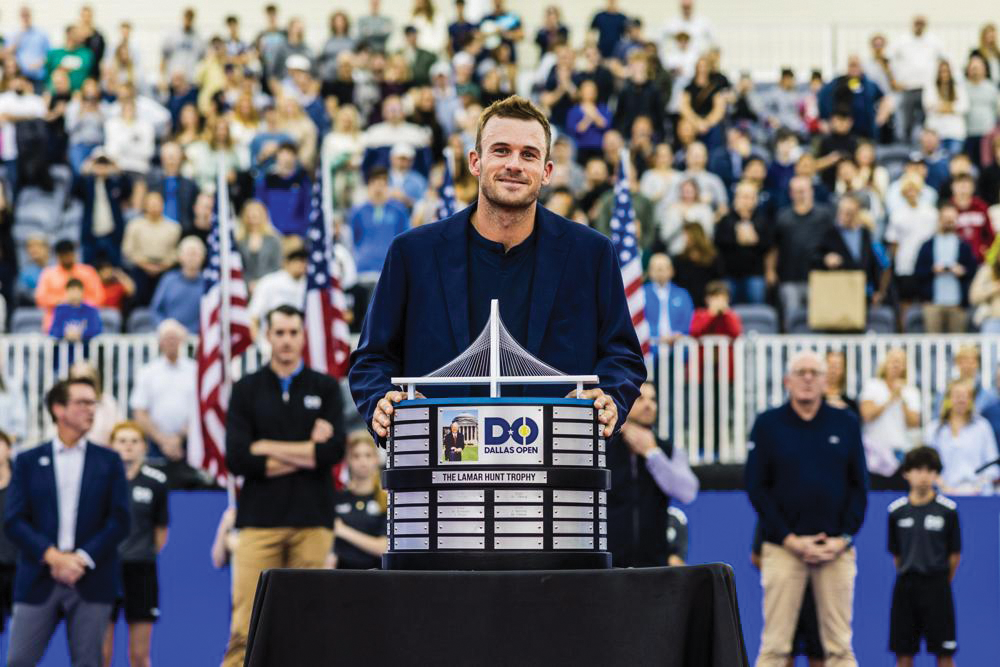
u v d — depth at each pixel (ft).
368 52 87.40
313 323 47.96
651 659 14.16
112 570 37.58
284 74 87.25
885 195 74.59
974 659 48.75
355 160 75.41
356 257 63.00
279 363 35.91
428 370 16.19
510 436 14.29
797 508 37.86
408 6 97.71
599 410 14.64
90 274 60.80
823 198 70.33
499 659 14.10
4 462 45.21
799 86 92.58
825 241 57.31
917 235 68.23
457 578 14.16
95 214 68.64
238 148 76.59
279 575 14.39
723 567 14.64
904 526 44.27
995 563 48.85
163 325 52.11
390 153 74.33
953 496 49.21
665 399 53.62
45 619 37.11
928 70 86.94
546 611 14.14
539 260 16.35
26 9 90.07
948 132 82.38
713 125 79.15
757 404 53.93
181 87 84.48
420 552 14.43
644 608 14.25
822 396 38.70
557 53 81.05
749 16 97.45
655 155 70.03
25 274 67.21
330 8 97.96
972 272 63.10
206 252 60.08
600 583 14.20
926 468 43.93
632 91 80.28
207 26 97.55
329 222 48.65
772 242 63.26
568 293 16.38
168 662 49.42
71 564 36.73
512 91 84.33
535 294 16.28
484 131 16.10
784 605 38.17
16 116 80.94
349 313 59.62
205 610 49.55
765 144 83.66
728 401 53.67
